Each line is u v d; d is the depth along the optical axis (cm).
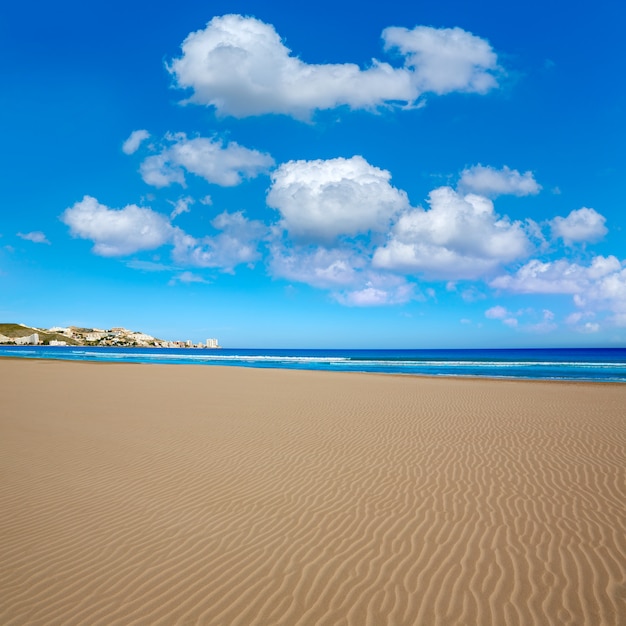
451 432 1139
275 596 416
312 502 656
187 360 6619
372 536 542
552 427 1202
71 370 3300
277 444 1008
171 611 393
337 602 405
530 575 449
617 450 947
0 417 1320
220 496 680
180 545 517
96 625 372
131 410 1470
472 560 481
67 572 457
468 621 377
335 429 1175
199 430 1155
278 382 2544
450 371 4175
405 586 431
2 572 456
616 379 3125
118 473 789
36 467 820
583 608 394
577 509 623
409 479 760
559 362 5794
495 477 769
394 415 1395
